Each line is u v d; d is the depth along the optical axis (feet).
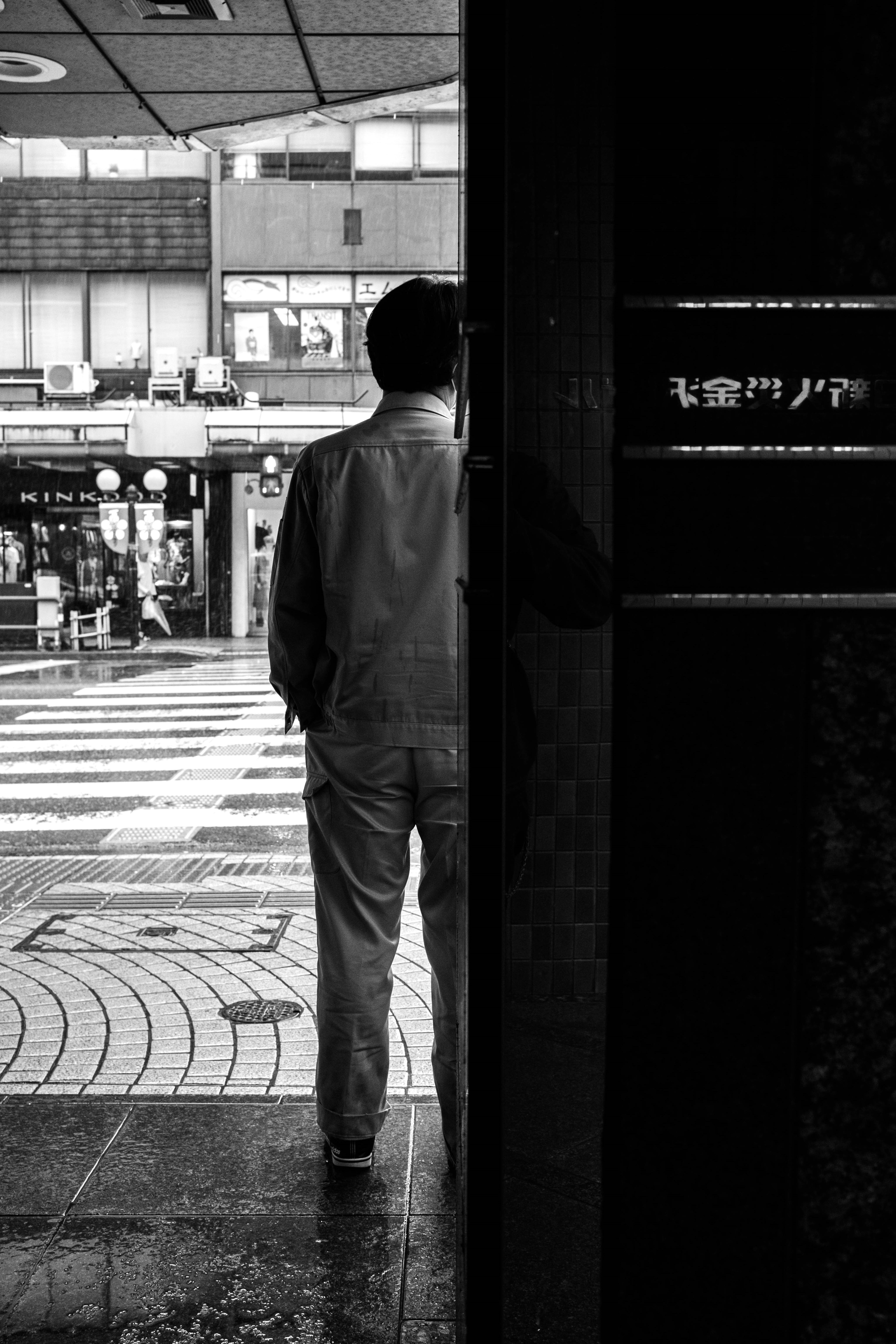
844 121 5.02
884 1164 5.30
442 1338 7.49
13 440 74.59
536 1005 5.31
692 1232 5.36
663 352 5.10
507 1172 5.34
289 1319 7.70
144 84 19.20
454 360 9.33
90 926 16.94
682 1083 5.30
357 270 90.38
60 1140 10.19
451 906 9.22
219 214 90.74
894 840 5.21
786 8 4.99
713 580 5.16
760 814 5.22
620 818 5.23
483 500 5.03
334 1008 9.40
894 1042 5.26
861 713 5.19
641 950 5.27
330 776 9.36
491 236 4.98
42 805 27.84
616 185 5.06
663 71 5.02
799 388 5.11
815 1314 5.36
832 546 5.15
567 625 5.18
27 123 21.33
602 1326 5.40
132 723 41.96
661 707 5.20
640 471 5.14
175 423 74.84
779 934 5.25
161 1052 12.20
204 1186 9.40
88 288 92.73
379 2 15.94
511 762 5.20
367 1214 8.96
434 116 89.35
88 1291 8.00
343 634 9.18
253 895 18.93
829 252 5.07
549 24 5.00
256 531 90.27
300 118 20.97
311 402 91.25
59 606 76.48
